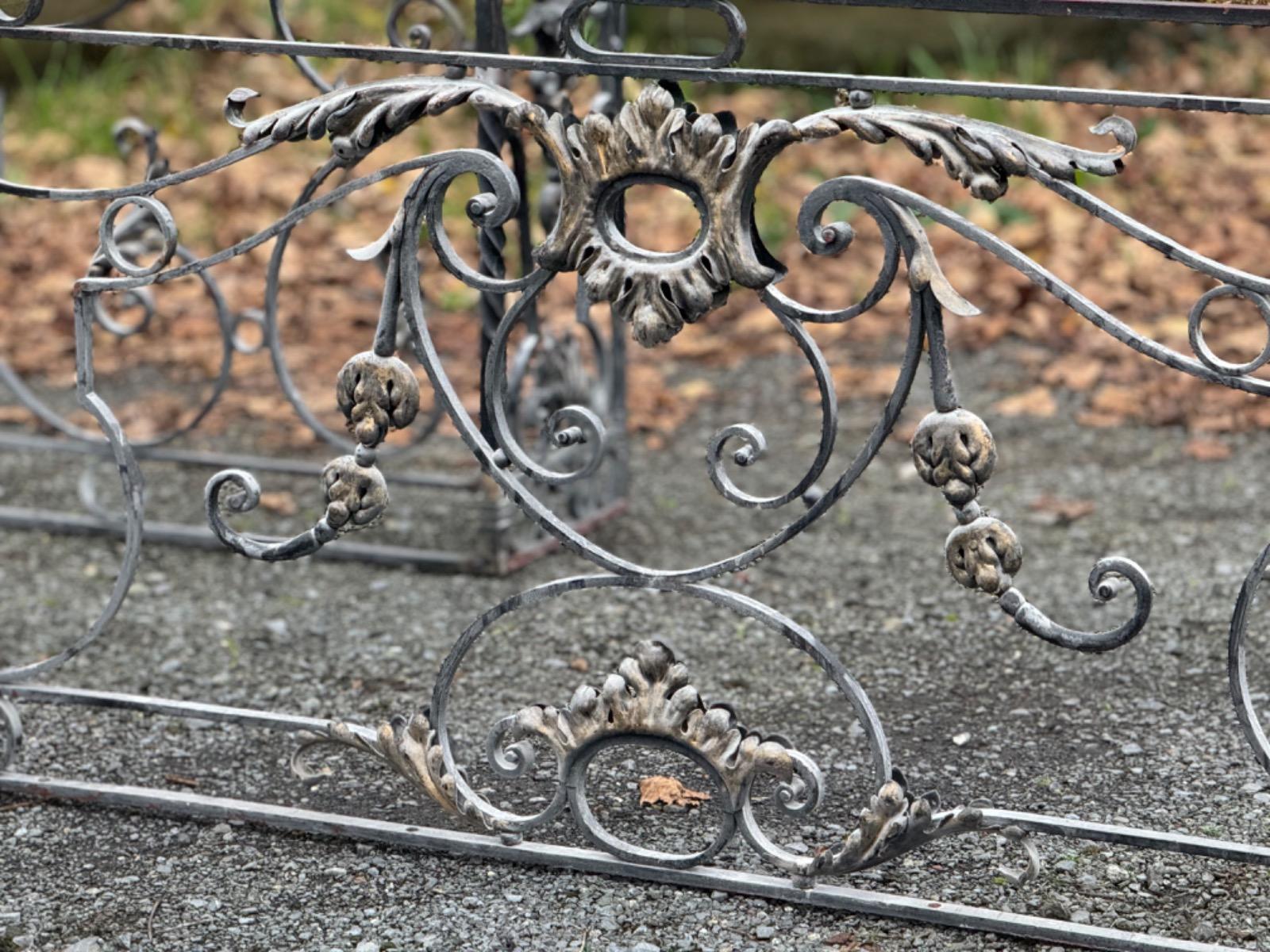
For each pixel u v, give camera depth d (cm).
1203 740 283
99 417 244
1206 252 566
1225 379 192
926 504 402
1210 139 657
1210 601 340
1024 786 269
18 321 536
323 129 222
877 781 220
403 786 272
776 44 736
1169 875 239
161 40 225
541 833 257
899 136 197
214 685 313
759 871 243
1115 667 312
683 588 223
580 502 386
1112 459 425
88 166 643
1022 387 479
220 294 365
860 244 595
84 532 389
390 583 361
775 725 294
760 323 536
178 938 228
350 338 525
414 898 237
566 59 211
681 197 635
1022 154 193
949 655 321
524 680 314
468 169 216
